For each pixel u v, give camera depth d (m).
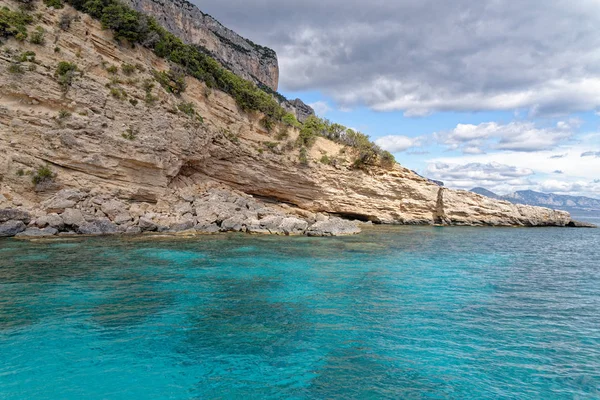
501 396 8.30
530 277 19.89
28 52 28.92
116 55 34.06
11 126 27.58
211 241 27.39
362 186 49.72
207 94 40.91
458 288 17.08
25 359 9.29
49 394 7.92
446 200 52.84
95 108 30.58
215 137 39.44
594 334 11.83
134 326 11.52
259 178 43.16
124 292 14.70
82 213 27.83
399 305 14.34
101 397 7.89
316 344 10.70
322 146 49.91
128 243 24.70
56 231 26.09
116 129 31.08
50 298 13.66
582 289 17.44
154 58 37.69
